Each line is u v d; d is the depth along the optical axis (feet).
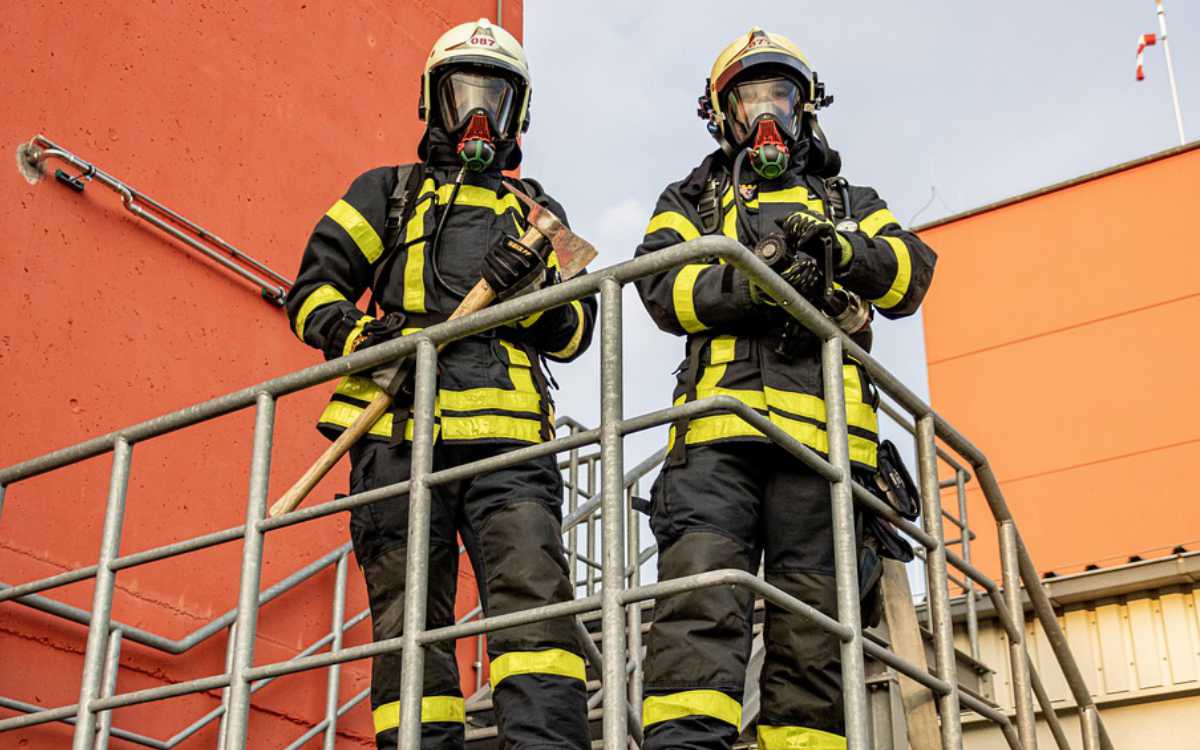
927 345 31.73
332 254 13.66
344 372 12.49
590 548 23.26
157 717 17.06
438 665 12.81
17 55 17.47
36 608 15.79
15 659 15.83
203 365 18.76
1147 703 22.91
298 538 19.47
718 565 11.51
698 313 12.20
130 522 17.33
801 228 11.68
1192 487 28.27
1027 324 30.89
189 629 17.63
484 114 13.82
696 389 12.26
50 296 17.13
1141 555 28.17
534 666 12.04
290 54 21.33
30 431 16.53
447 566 13.01
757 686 16.96
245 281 19.69
